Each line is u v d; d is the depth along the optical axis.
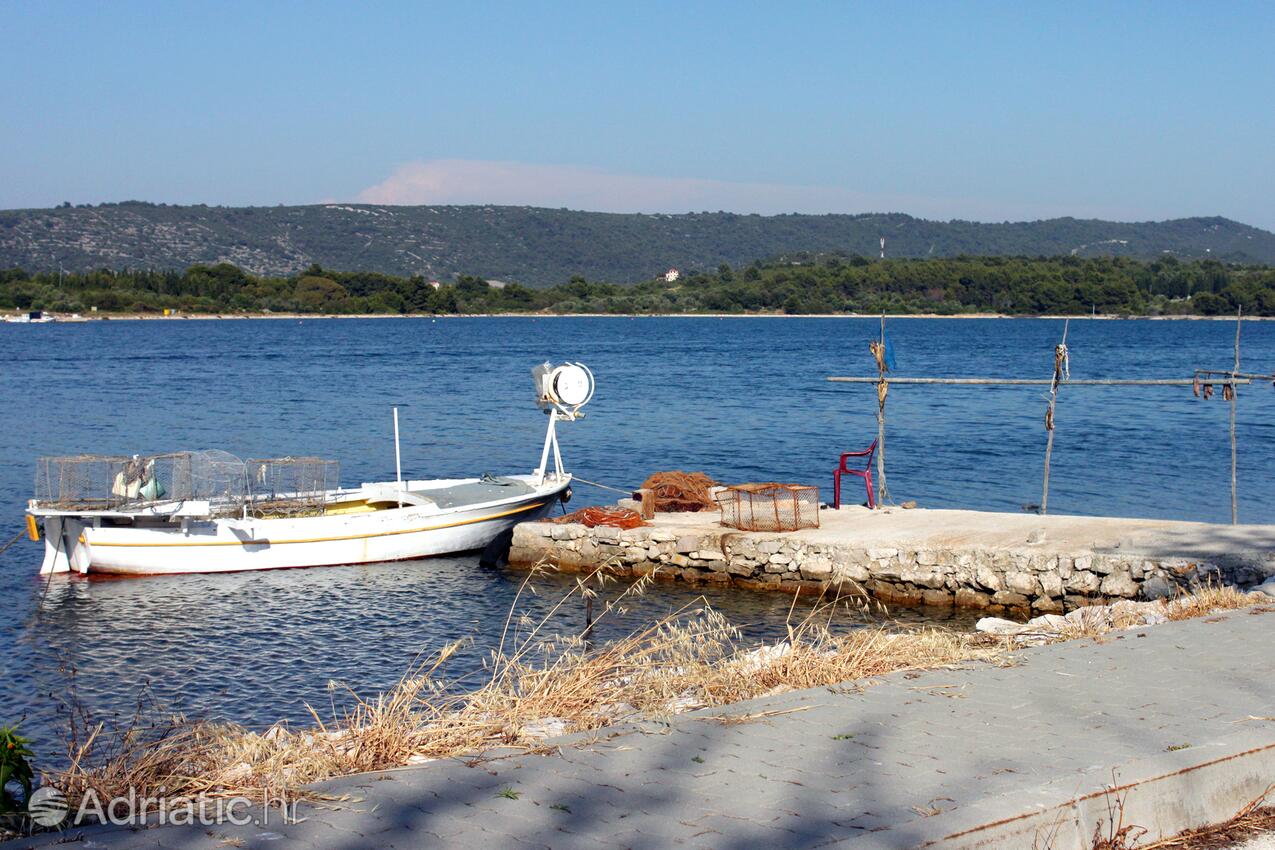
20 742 5.98
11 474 31.06
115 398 55.97
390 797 5.80
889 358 21.72
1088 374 71.50
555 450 24.55
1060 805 5.52
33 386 63.41
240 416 47.66
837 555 18.16
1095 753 6.24
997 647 9.65
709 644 10.21
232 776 6.32
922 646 9.30
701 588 18.91
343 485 30.45
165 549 19.81
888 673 8.18
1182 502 26.36
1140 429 40.66
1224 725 6.70
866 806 5.58
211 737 7.63
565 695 8.00
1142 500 26.66
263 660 14.73
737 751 6.43
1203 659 8.29
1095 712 7.02
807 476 30.97
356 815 5.56
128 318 197.12
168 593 18.73
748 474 31.53
